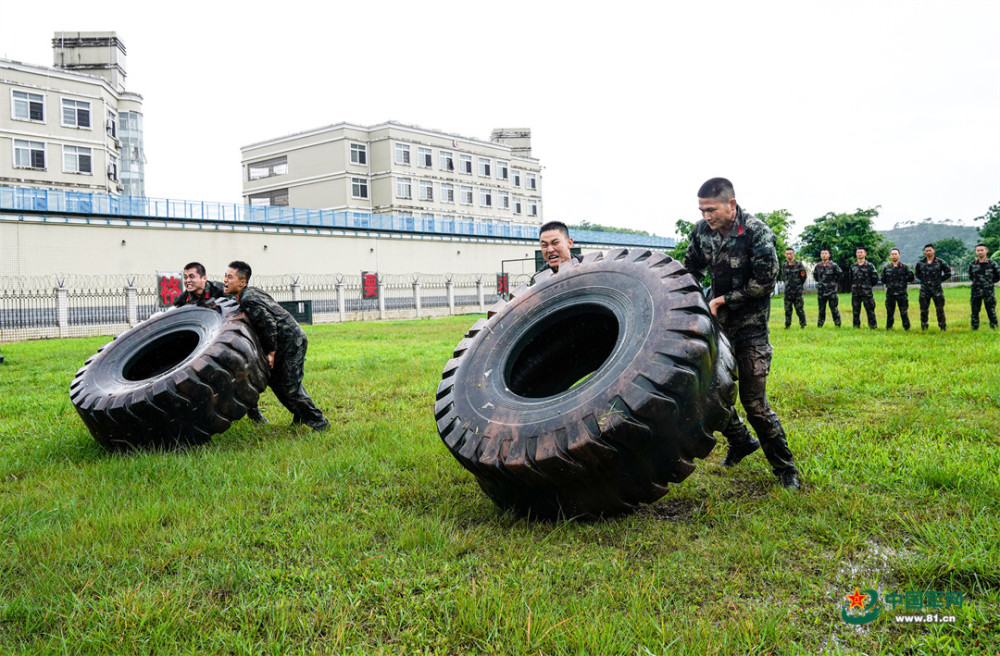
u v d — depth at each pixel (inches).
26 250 1074.1
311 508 155.5
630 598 105.9
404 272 1641.2
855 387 280.8
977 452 174.1
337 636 99.5
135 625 102.0
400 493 166.6
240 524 144.2
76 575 120.9
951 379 286.0
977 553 113.8
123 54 1676.9
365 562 124.7
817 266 610.9
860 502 144.2
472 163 2100.1
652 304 145.0
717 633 96.1
